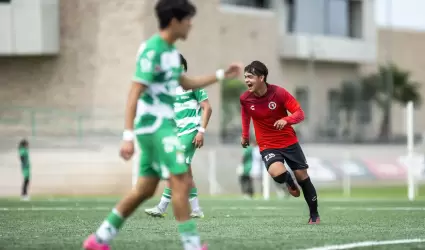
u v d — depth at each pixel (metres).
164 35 8.77
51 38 53.06
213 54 58.91
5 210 20.78
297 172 14.88
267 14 76.62
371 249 10.32
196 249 8.67
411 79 93.31
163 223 14.98
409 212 19.62
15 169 46.56
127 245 10.76
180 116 16.56
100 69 52.84
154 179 9.05
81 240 11.66
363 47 84.75
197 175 49.28
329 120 83.56
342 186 52.72
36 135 52.34
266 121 14.66
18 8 52.69
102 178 46.56
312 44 79.69
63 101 53.56
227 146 56.47
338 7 84.44
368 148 70.12
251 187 41.81
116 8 52.59
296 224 14.88
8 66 54.78
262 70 14.43
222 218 16.95
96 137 51.47
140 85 8.62
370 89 85.06
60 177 46.44
